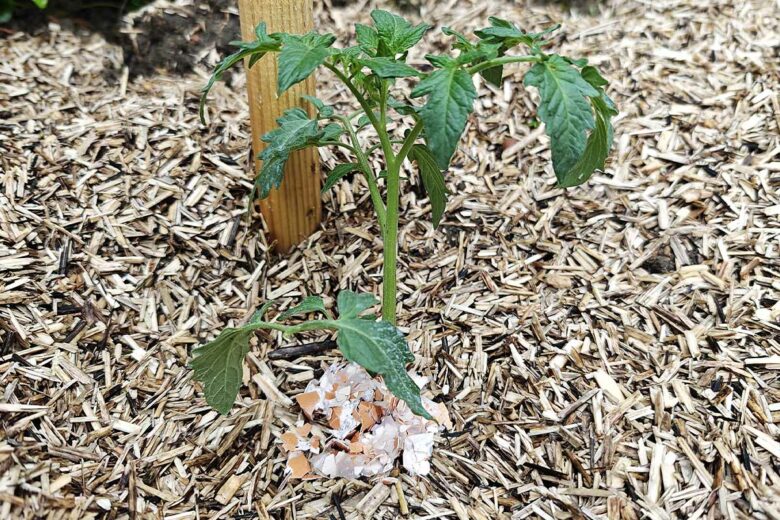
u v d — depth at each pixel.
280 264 0.69
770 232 0.70
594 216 0.73
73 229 0.68
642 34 0.95
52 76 0.85
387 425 0.55
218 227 0.70
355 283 0.68
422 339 0.63
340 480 0.55
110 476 0.53
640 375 0.60
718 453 0.55
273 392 0.60
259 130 0.66
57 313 0.62
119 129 0.77
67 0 0.93
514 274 0.68
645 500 0.53
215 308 0.65
